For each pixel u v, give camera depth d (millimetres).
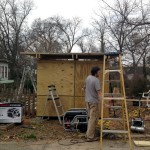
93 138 8820
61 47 61062
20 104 11016
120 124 10953
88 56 12188
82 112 10266
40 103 12602
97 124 9609
